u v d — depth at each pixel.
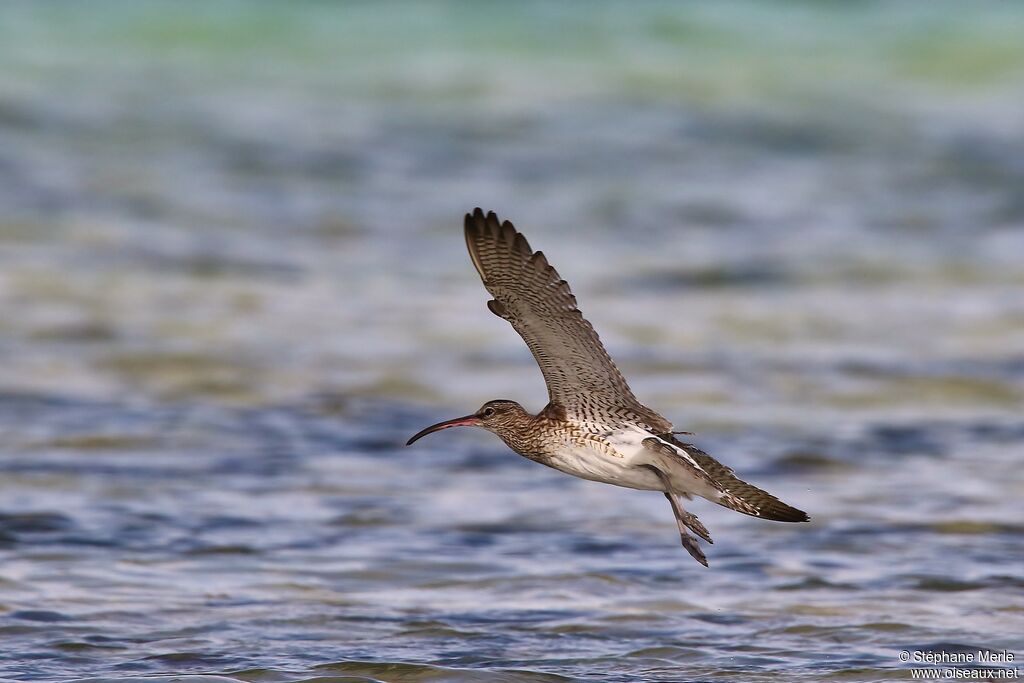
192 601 10.05
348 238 22.81
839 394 16.14
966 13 38.09
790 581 10.62
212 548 11.12
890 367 17.14
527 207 25.11
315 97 32.06
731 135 30.56
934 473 13.41
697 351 17.67
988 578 10.66
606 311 19.36
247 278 20.25
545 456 8.69
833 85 34.16
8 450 13.42
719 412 15.44
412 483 13.00
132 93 31.36
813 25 37.28
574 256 22.12
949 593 10.38
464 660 9.09
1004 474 13.37
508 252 8.05
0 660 8.90
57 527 11.42
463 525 11.85
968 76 35.31
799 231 24.09
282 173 26.50
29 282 19.41
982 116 32.50
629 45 35.75
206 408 15.10
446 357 17.20
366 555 11.08
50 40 34.44
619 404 8.47
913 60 36.06
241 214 23.77
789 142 30.23
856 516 12.15
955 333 18.64
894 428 14.90
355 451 13.93
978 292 20.70
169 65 33.81
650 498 12.78
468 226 8.05
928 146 30.09
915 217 25.17
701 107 32.41
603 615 9.93
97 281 19.64
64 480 12.64
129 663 8.91
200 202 24.30
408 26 36.28
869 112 32.50
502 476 13.33
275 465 13.37
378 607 10.03
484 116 31.11
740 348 17.84
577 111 31.70
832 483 13.13
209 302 19.03
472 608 10.05
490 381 16.36
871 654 9.21
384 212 24.44
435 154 28.39
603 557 11.15
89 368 16.25
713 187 26.89
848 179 27.78
